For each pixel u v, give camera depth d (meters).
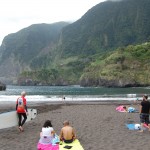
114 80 181.12
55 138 13.66
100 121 22.41
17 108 18.20
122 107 30.33
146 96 17.41
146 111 17.23
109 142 14.59
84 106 36.97
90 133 17.25
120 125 20.22
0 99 58.31
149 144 13.97
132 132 17.31
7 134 17.30
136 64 185.88
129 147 13.38
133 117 24.70
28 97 62.62
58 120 23.44
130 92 103.75
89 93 97.19
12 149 13.34
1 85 147.75
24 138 16.02
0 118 18.20
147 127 17.55
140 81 178.62
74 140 13.84
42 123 21.73
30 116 20.28
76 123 21.53
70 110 31.83
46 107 35.94
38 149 12.86
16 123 18.58
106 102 45.41
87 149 13.08
